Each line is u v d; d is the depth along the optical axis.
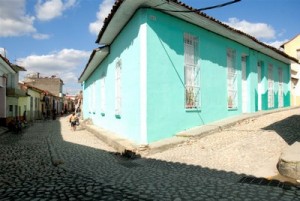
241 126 11.02
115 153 9.03
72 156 8.55
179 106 9.97
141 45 9.03
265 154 7.23
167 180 5.61
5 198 4.78
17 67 24.14
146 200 4.52
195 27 10.90
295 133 9.17
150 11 9.14
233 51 13.44
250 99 14.70
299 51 31.48
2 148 10.98
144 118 8.92
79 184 5.50
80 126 20.72
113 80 13.17
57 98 54.56
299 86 28.89
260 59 16.19
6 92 22.31
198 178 5.68
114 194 4.84
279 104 19.16
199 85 10.91
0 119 20.80
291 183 5.25
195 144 8.72
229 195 4.66
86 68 19.97
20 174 6.51
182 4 8.95
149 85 9.00
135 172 6.34
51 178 6.03
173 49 9.86
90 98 23.30
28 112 32.09
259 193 4.71
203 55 11.24
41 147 10.91
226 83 12.49
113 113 13.24
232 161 6.88
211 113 11.46
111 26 11.03
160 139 9.23
